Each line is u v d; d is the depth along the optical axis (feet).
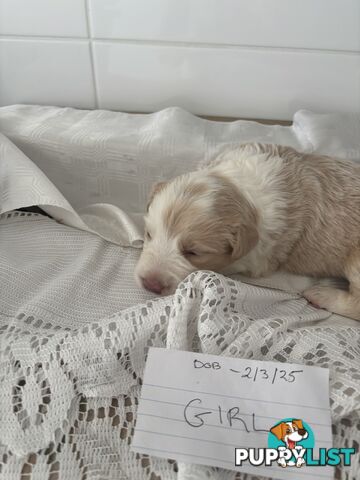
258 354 0.72
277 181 0.98
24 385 0.68
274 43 1.27
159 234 0.90
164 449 0.63
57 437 0.64
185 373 0.69
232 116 1.42
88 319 0.83
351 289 0.95
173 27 1.26
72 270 0.91
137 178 1.22
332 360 0.70
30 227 1.00
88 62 1.35
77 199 1.26
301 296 0.96
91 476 0.60
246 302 0.82
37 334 0.75
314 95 1.36
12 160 1.04
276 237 0.97
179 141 1.18
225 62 1.32
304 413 0.65
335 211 0.97
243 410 0.66
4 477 0.60
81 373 0.70
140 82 1.38
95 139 1.17
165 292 0.88
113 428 0.67
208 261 0.90
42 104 1.42
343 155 1.18
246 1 1.20
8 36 1.31
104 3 1.23
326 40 1.25
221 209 0.88
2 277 0.87
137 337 0.72
